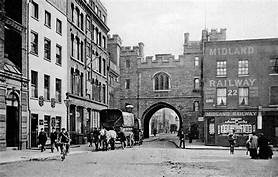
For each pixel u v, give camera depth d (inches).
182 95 2655.0
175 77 2677.2
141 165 740.0
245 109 1544.0
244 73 1566.2
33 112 1230.9
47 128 1364.4
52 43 1419.8
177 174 588.1
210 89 1583.4
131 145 1537.9
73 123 1648.6
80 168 671.8
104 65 2250.2
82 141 1603.1
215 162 828.0
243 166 737.6
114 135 1295.5
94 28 2020.2
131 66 2751.0
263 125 1534.2
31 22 1237.1
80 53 1772.9
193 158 944.3
